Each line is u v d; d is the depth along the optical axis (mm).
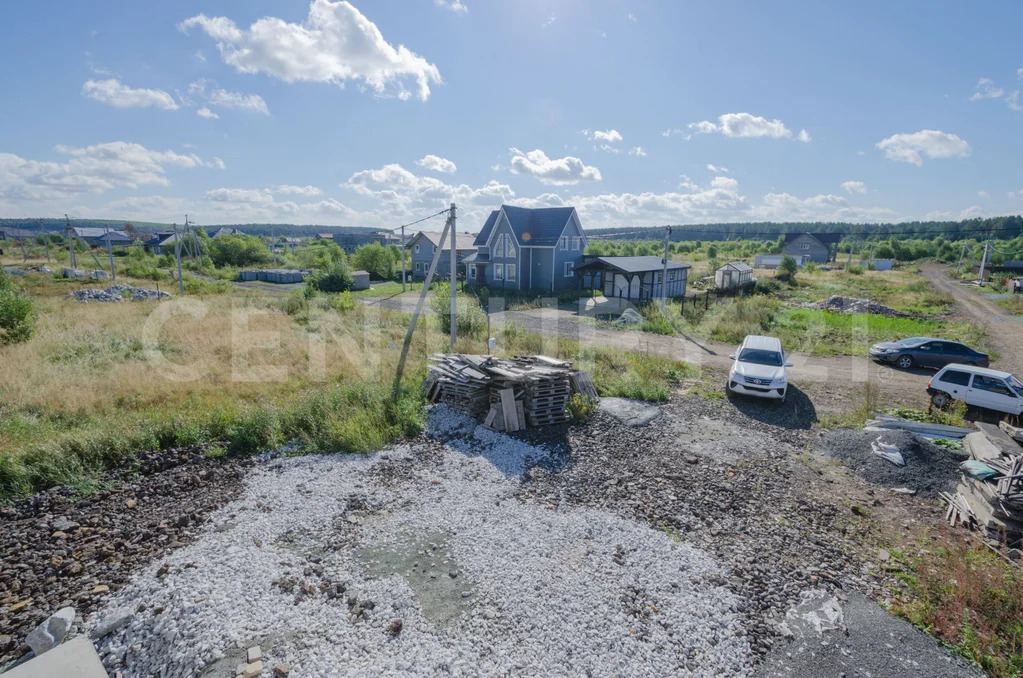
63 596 5387
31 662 4371
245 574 5688
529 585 5648
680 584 5746
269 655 4594
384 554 6195
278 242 124875
